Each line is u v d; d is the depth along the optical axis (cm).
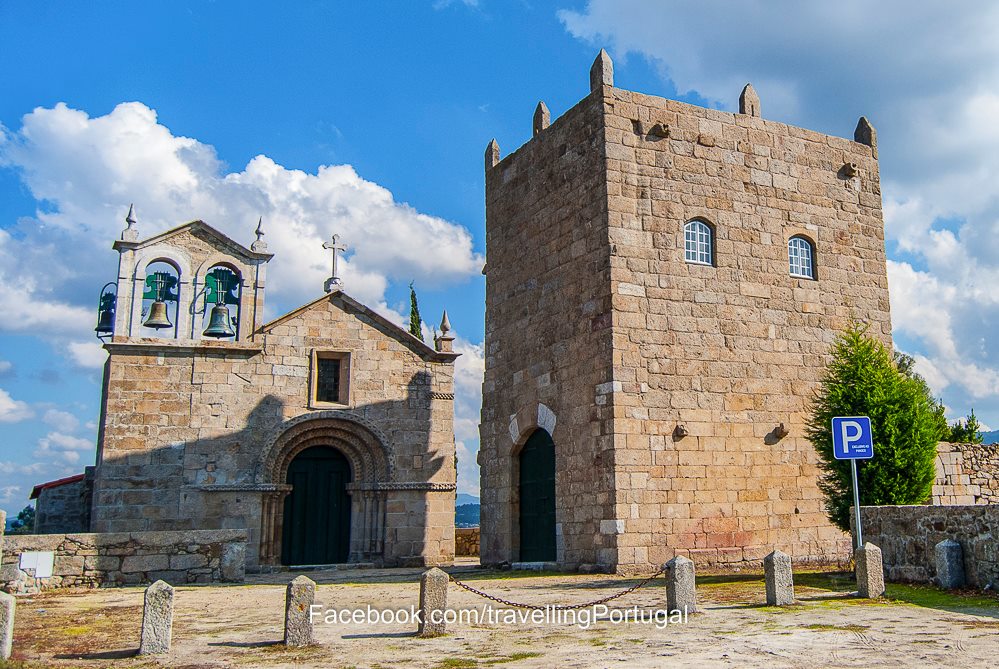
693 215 2388
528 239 2647
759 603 1477
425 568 2959
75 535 2136
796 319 2462
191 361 2966
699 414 2272
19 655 1152
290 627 1191
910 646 1080
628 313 2253
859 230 2634
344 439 3125
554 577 2122
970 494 2591
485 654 1108
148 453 2870
